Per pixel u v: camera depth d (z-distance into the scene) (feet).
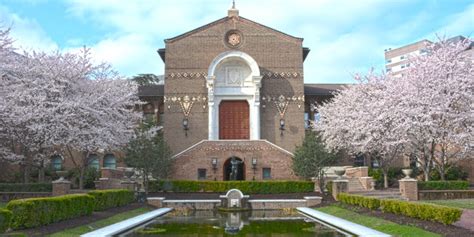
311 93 152.25
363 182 109.91
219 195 104.88
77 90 105.70
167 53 140.46
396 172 131.85
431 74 101.55
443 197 91.25
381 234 51.24
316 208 90.07
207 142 120.98
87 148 103.30
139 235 54.90
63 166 135.23
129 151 107.04
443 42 107.24
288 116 139.23
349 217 69.77
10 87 91.25
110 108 108.37
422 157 112.57
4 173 126.93
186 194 106.52
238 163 125.18
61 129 95.81
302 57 142.61
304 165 107.45
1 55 89.35
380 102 107.24
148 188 107.76
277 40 142.10
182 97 138.82
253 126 137.18
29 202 53.57
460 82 99.76
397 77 117.91
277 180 114.21
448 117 98.84
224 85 140.67
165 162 107.04
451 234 47.93
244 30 141.79
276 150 121.39
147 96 149.18
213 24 141.69
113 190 84.99
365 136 114.52
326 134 123.03
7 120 88.63
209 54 140.77
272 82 140.46
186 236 53.72
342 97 130.52
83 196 67.87
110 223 64.23
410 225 55.26
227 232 57.31
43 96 94.32
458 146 108.78
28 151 100.73
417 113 98.07
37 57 102.58
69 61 105.70
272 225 65.05
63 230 54.75
